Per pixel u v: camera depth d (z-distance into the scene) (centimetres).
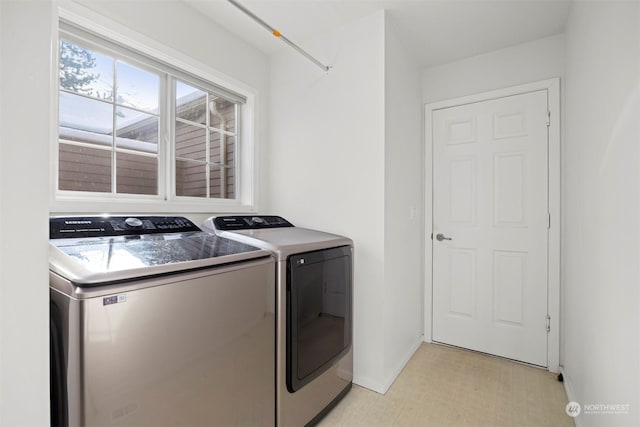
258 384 124
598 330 125
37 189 60
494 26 202
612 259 109
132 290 85
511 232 227
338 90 205
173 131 187
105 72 158
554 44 213
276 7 184
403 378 199
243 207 221
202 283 102
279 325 133
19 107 57
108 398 80
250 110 230
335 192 206
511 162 227
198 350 101
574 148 174
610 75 113
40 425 60
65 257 88
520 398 177
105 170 159
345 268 176
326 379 161
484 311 236
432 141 258
